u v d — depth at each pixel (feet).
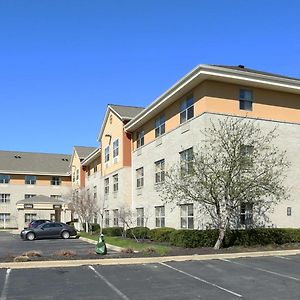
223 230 67.46
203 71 76.33
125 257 55.83
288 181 83.61
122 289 36.35
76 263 51.62
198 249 66.33
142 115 104.47
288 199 83.25
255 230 73.61
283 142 84.48
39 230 120.26
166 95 89.97
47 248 85.56
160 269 48.03
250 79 80.33
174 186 77.10
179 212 86.89
